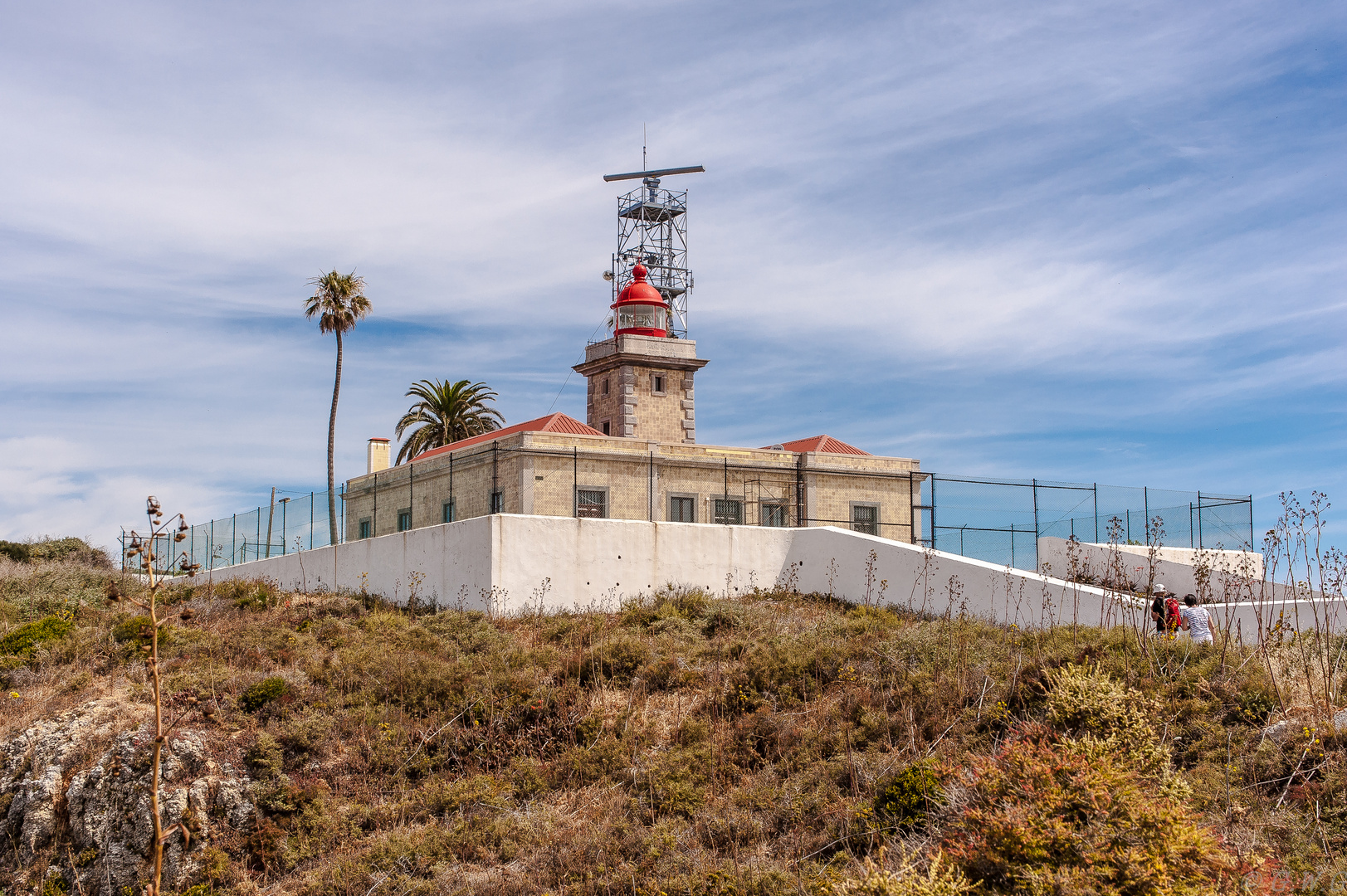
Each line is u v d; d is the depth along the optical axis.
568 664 20.67
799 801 14.85
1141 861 10.02
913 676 18.02
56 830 17.61
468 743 18.05
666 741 17.69
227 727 18.28
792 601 28.28
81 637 24.50
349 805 16.64
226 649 22.55
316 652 22.50
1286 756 13.12
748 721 17.80
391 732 18.27
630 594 28.25
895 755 15.32
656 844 14.31
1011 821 10.78
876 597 27.67
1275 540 16.78
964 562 25.22
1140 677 15.99
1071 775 11.38
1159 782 12.07
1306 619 21.39
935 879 10.45
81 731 18.84
